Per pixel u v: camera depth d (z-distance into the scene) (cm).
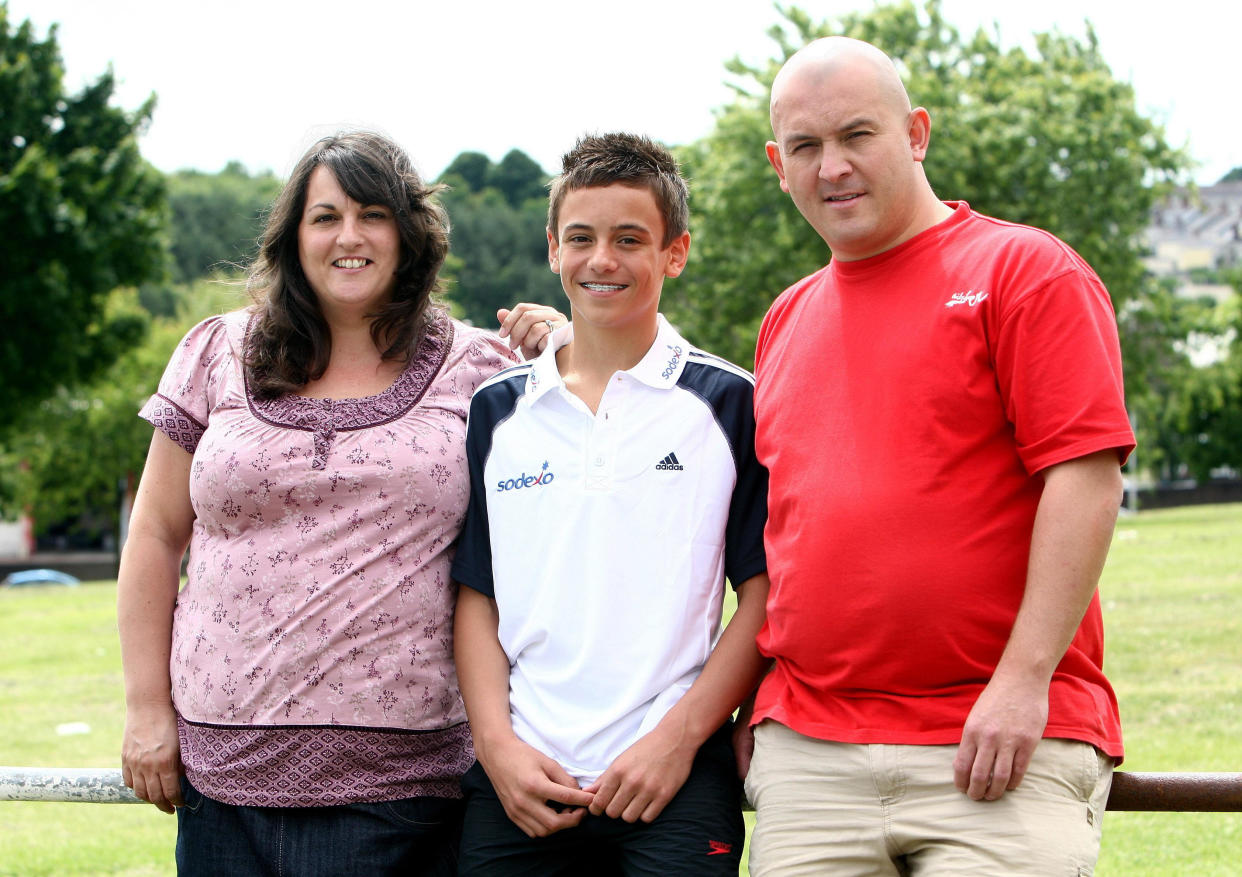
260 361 293
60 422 3912
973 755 232
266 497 278
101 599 2314
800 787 255
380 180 293
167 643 294
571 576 272
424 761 281
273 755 271
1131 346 3228
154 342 4406
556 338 301
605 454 276
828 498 251
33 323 2814
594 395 287
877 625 246
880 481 247
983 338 246
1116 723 254
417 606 279
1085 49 3219
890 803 246
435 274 308
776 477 264
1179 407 4716
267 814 273
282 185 303
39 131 2903
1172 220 13525
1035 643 231
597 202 277
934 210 270
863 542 247
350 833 271
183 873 282
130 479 4691
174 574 300
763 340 293
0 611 2131
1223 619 1173
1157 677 929
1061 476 235
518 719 272
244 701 273
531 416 284
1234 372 4791
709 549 275
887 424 250
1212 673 930
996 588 243
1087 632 256
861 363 257
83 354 3003
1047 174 2783
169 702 289
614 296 279
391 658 275
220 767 274
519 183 7575
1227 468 5638
